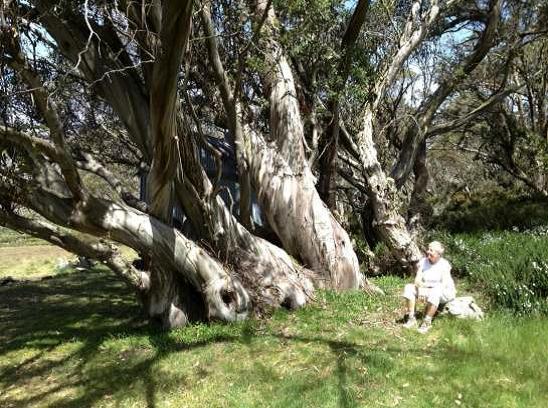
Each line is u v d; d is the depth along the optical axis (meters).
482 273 10.05
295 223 9.92
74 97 10.78
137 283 8.66
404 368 6.23
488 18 15.42
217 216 8.69
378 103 13.20
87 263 18.70
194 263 8.12
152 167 7.59
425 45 16.56
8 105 7.54
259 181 10.06
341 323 7.97
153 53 7.14
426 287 7.84
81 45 8.26
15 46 6.66
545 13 17.30
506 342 6.81
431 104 15.45
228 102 8.91
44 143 7.29
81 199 7.67
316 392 5.83
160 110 6.68
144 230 7.88
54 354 7.85
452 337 7.08
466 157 32.00
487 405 5.43
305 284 9.32
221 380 6.40
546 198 20.44
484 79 18.56
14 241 30.98
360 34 13.12
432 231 15.94
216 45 8.33
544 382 5.81
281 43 9.64
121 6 7.38
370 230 14.79
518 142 22.12
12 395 6.64
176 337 7.85
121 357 7.42
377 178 12.32
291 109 10.34
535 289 8.62
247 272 8.86
